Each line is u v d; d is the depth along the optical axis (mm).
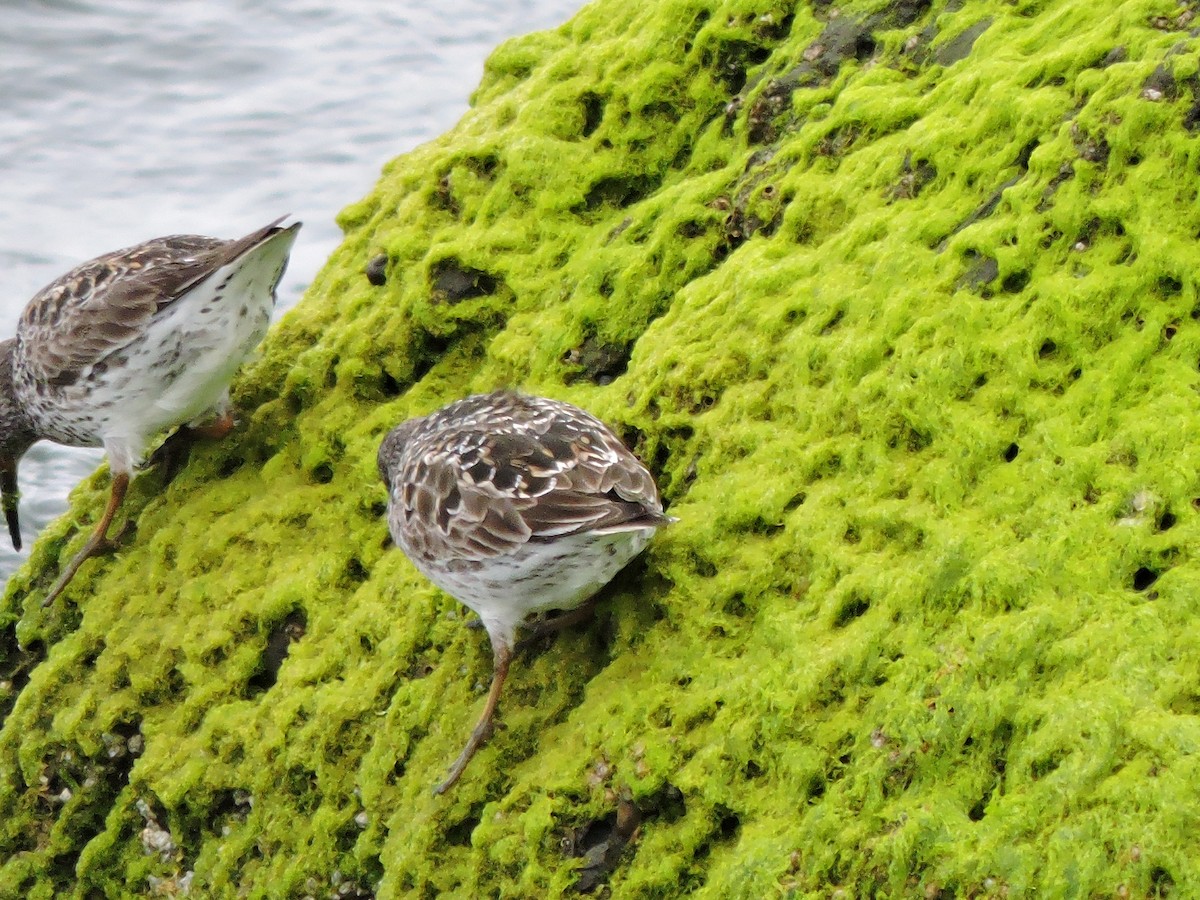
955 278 9617
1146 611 7883
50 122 23594
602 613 9883
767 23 12320
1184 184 9156
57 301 12250
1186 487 8266
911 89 11062
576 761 9203
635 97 12438
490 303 12141
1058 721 7711
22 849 12031
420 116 23703
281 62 25172
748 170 11516
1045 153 9602
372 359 12391
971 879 7605
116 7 26453
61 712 11781
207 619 11547
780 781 8484
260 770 10703
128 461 12461
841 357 9594
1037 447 8766
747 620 9234
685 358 10328
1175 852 7160
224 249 11688
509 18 26344
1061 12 10633
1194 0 9938
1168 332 8938
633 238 11727
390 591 10961
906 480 9094
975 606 8344
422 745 10133
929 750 8070
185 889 11023
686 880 8672
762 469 9641
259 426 12531
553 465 9258
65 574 12297
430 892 9594
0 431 13836
